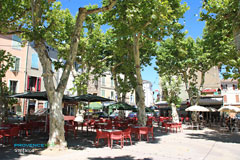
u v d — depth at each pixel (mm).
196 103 21609
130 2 9883
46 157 6605
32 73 25609
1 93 12281
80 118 17219
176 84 22266
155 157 6945
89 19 10641
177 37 12938
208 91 32062
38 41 7793
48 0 9406
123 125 13766
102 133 8758
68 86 29922
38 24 8117
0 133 7934
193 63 20391
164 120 21484
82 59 17516
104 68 21703
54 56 27656
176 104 22438
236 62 10305
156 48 20266
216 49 15586
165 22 10219
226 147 9375
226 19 8656
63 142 7758
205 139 11961
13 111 22766
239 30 2994
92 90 36438
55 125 7703
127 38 14680
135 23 10500
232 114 29203
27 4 10883
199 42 21156
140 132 10328
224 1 8156
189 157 7086
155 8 9586
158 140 10961
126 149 8234
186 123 22969
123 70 19984
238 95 34188
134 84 17938
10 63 12070
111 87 40531
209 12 9203
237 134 14914
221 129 18297
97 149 8148
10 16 10617
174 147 8953
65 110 28062
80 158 6617
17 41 24125
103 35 17500
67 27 16266
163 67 21406
